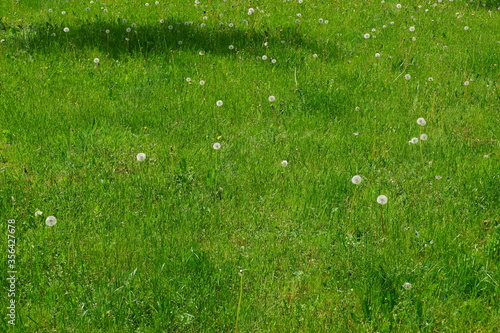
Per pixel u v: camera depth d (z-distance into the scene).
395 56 9.64
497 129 7.03
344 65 9.23
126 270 4.25
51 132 6.40
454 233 4.75
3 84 7.72
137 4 12.47
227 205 5.16
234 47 9.78
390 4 13.34
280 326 3.71
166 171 5.69
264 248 4.57
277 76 8.56
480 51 10.07
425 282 4.13
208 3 12.63
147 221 4.77
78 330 3.57
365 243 4.57
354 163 5.98
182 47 9.62
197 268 4.21
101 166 5.70
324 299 4.01
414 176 5.78
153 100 7.47
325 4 13.04
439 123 7.05
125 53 9.21
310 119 7.12
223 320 3.74
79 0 12.90
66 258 4.29
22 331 3.57
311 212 5.09
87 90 7.74
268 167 5.87
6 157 5.85
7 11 11.83
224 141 6.46
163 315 3.71
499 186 5.41
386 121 7.19
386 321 3.70
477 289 4.05
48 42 9.54
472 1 14.27
